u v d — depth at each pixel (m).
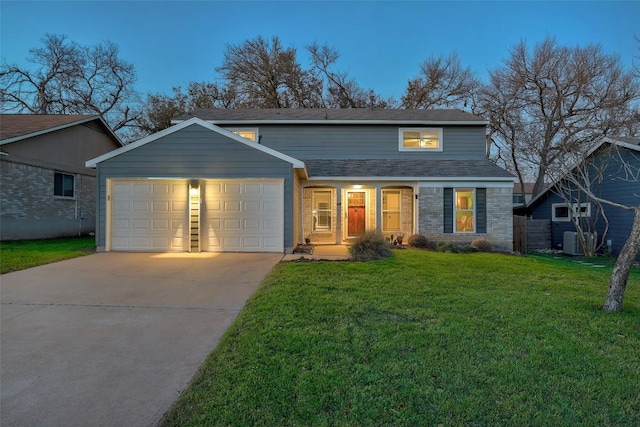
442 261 8.40
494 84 23.94
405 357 3.19
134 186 9.88
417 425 2.27
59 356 3.32
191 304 4.97
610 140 12.09
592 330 3.92
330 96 29.02
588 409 2.45
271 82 27.55
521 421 2.31
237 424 2.27
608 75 19.73
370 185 12.59
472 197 12.18
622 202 12.16
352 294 5.25
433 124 13.98
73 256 8.95
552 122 19.12
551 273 7.31
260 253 9.71
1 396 2.64
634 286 6.71
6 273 6.95
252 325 3.98
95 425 2.31
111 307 4.82
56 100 26.17
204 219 9.86
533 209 16.86
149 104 25.97
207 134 9.88
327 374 2.86
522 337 3.67
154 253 9.62
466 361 3.12
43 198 13.98
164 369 3.07
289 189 9.88
